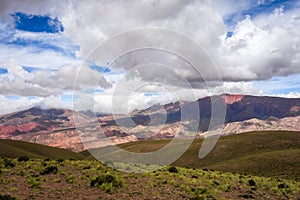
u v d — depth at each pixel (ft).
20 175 67.10
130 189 55.42
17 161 95.66
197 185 68.03
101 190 52.95
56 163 90.79
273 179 111.86
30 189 52.42
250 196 63.21
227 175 99.04
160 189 57.62
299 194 76.13
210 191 62.03
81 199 46.32
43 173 69.05
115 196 49.24
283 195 72.02
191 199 51.26
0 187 53.42
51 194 49.01
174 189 59.21
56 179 62.80
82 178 63.62
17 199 43.11
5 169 72.54
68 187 54.70
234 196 62.13
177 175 76.79
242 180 86.43
